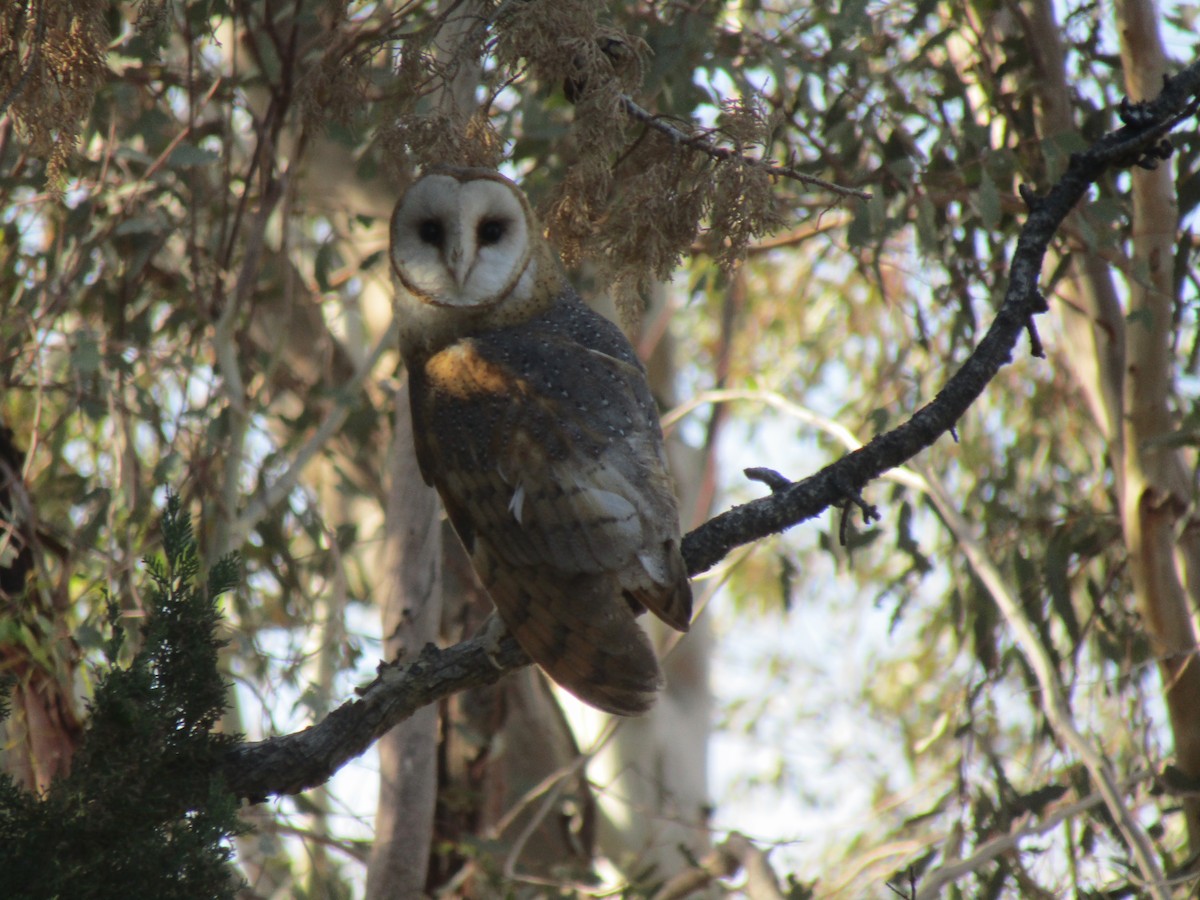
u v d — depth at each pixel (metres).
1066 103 10.78
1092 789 9.83
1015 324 5.89
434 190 7.07
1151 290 9.70
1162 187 10.29
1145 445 9.91
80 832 4.70
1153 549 10.52
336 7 7.23
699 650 15.64
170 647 5.11
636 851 14.03
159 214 11.21
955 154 10.70
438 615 9.73
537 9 6.21
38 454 11.11
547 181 10.80
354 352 14.98
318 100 6.78
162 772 5.05
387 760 9.77
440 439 6.73
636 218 6.32
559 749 12.41
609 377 6.73
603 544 6.14
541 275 7.36
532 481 6.34
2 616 7.56
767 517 6.12
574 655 6.05
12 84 6.43
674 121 6.65
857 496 5.99
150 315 11.88
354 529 11.02
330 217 12.91
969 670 11.30
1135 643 11.02
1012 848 9.79
